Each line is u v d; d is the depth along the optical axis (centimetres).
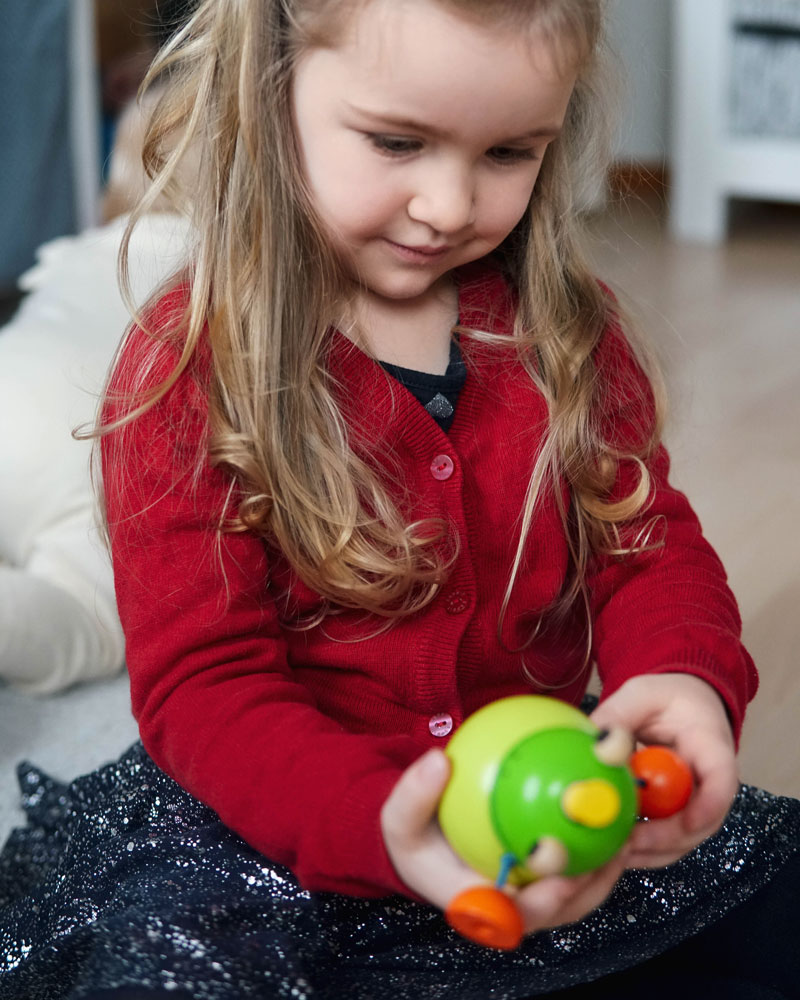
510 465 82
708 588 82
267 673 74
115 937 66
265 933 68
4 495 140
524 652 83
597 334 87
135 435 77
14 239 254
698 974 80
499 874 58
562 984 70
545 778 58
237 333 77
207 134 80
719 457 192
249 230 77
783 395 215
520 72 67
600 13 72
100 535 88
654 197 362
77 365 146
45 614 132
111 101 279
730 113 321
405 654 79
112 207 233
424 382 81
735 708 72
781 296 272
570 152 87
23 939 79
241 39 75
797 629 146
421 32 66
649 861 66
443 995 68
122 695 137
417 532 78
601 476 85
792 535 168
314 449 77
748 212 356
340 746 67
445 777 59
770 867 81
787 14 308
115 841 80
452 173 70
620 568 84
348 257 76
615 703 69
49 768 123
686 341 243
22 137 251
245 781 68
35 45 248
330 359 79
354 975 70
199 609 74
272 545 79
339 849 63
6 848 104
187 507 76
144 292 132
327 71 71
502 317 85
